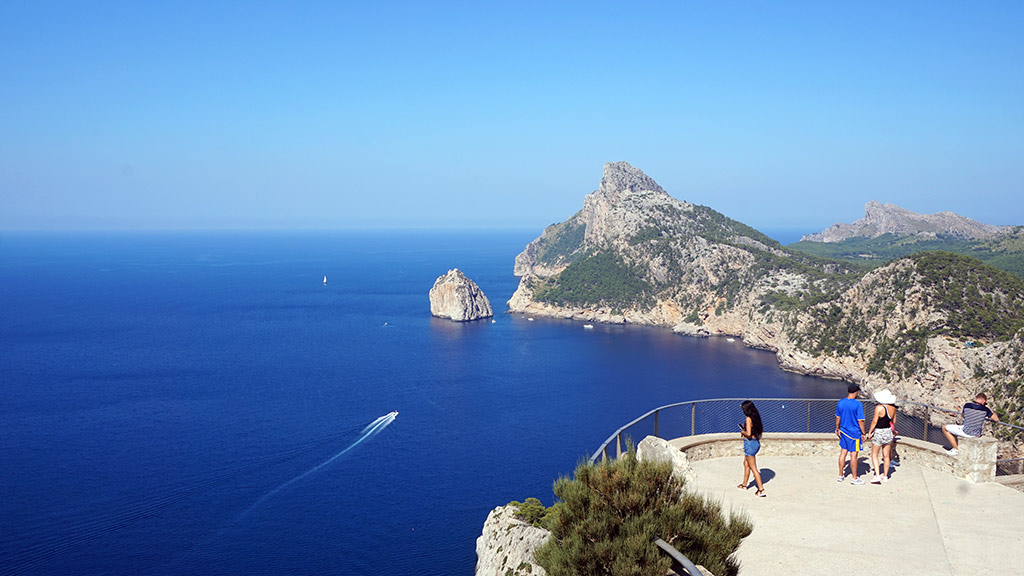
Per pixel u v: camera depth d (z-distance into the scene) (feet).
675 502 36.24
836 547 37.37
